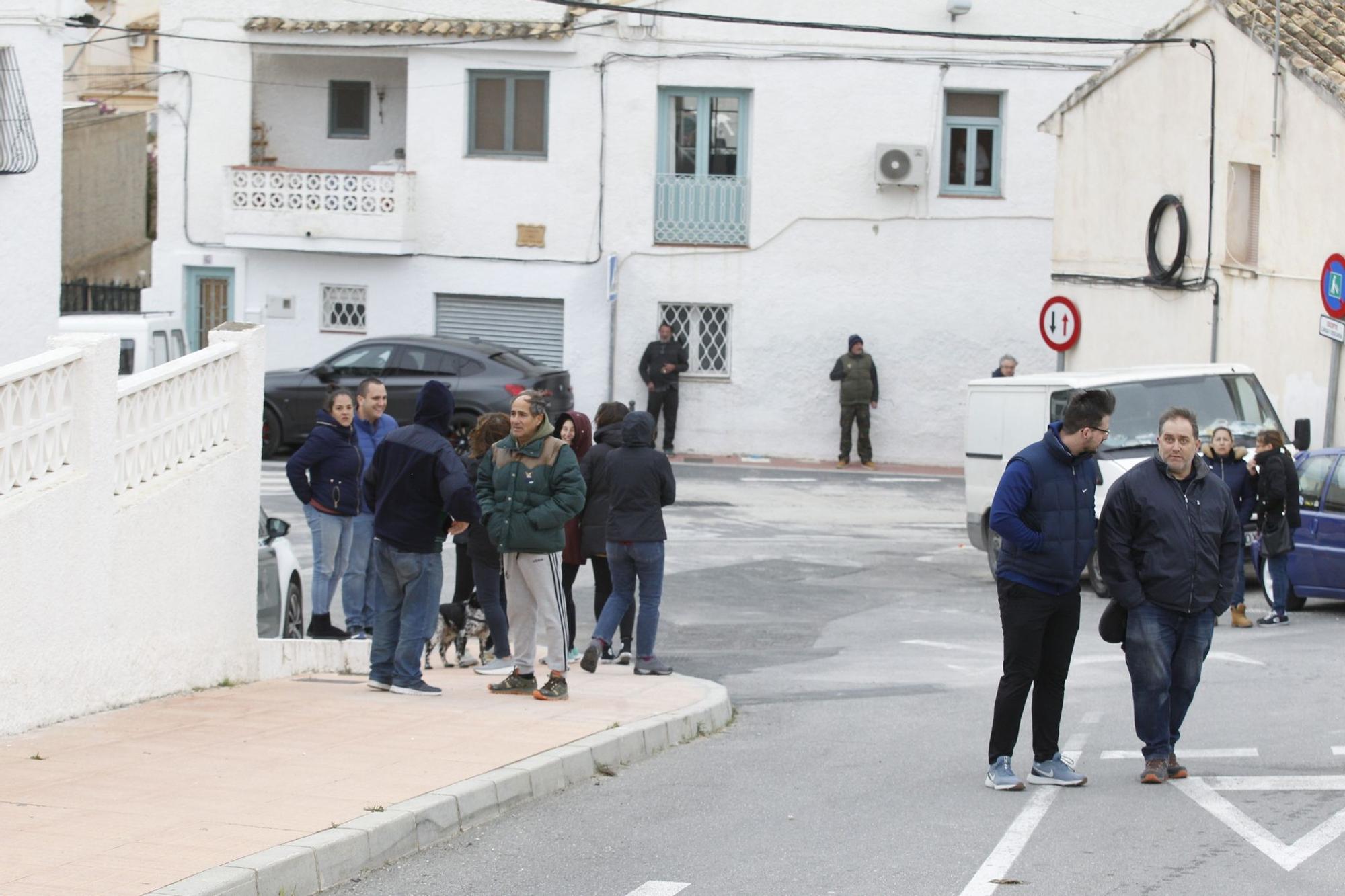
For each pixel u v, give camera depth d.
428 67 31.59
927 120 31.00
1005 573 8.59
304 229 31.47
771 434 31.56
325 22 31.72
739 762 9.60
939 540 21.83
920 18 30.86
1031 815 8.05
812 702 11.87
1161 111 23.53
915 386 31.30
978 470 19.03
